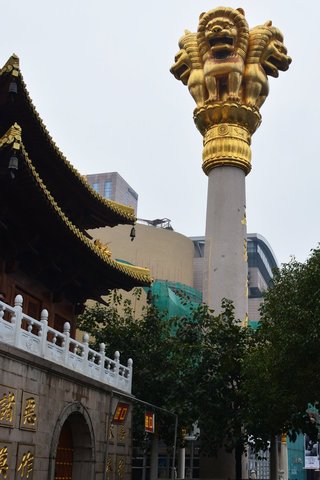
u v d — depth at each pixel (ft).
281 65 171.63
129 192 526.16
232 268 156.56
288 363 92.99
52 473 73.56
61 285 103.30
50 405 74.33
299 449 333.62
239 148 163.63
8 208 82.74
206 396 122.21
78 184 103.45
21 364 67.77
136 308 268.00
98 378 91.81
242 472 143.23
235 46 164.55
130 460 100.94
